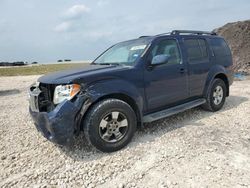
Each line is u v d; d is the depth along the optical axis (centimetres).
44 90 369
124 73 394
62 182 303
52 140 346
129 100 404
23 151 394
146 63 423
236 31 1681
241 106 613
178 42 492
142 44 455
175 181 292
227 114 547
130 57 445
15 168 341
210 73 546
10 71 3192
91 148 391
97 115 354
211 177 296
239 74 1290
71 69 430
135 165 334
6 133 481
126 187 287
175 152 365
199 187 277
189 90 502
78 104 341
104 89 362
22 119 579
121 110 375
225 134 428
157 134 437
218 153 356
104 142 364
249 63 1423
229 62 610
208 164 326
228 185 278
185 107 486
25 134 470
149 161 342
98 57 536
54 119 334
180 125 480
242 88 885
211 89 547
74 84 345
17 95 965
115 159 352
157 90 440
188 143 394
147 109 434
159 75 439
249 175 297
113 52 508
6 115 627
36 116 372
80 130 370
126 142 385
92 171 324
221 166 320
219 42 598
